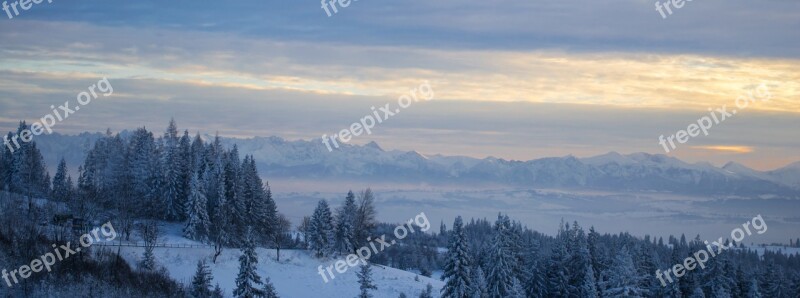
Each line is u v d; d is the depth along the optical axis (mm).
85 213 102625
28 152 130375
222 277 97562
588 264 98250
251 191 126312
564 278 97938
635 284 81938
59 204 118875
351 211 125062
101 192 125188
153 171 124938
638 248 107250
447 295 86312
